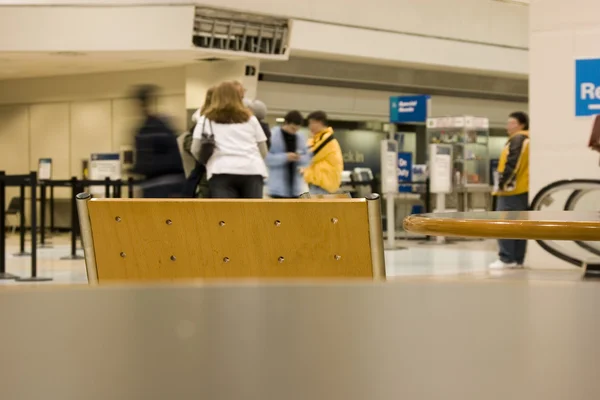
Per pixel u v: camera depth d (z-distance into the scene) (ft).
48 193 65.46
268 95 58.34
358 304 0.80
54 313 0.77
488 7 64.39
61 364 0.67
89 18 49.37
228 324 0.75
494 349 0.69
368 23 57.47
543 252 22.74
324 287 0.89
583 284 0.90
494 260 37.22
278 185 31.96
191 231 5.50
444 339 0.71
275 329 0.74
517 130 32.17
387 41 58.85
